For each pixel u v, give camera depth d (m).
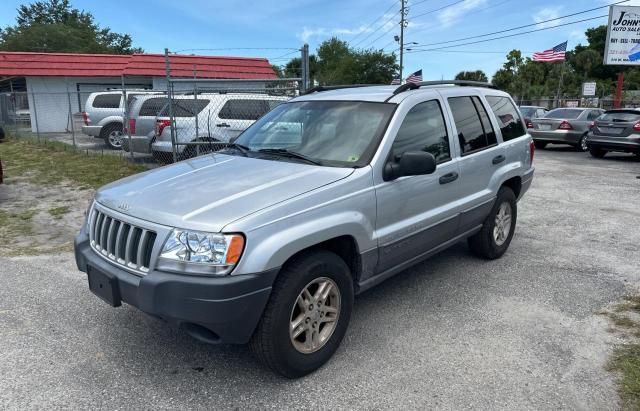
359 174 3.50
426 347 3.64
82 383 3.18
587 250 5.93
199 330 2.97
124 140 12.35
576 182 10.62
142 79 23.72
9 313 4.16
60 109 23.36
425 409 2.94
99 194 3.62
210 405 2.98
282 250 2.93
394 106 4.00
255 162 3.84
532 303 4.40
